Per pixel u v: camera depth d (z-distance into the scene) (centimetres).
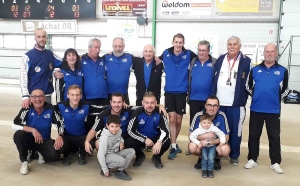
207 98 305
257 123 295
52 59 332
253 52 758
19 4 862
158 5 796
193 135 287
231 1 751
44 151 291
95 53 325
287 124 489
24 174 275
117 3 815
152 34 802
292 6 717
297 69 741
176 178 275
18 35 892
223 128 292
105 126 283
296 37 727
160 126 295
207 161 281
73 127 301
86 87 328
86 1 819
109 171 286
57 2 836
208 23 774
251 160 304
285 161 325
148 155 337
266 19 739
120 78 339
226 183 266
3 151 334
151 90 336
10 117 495
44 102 294
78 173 281
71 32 849
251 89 297
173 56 331
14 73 920
